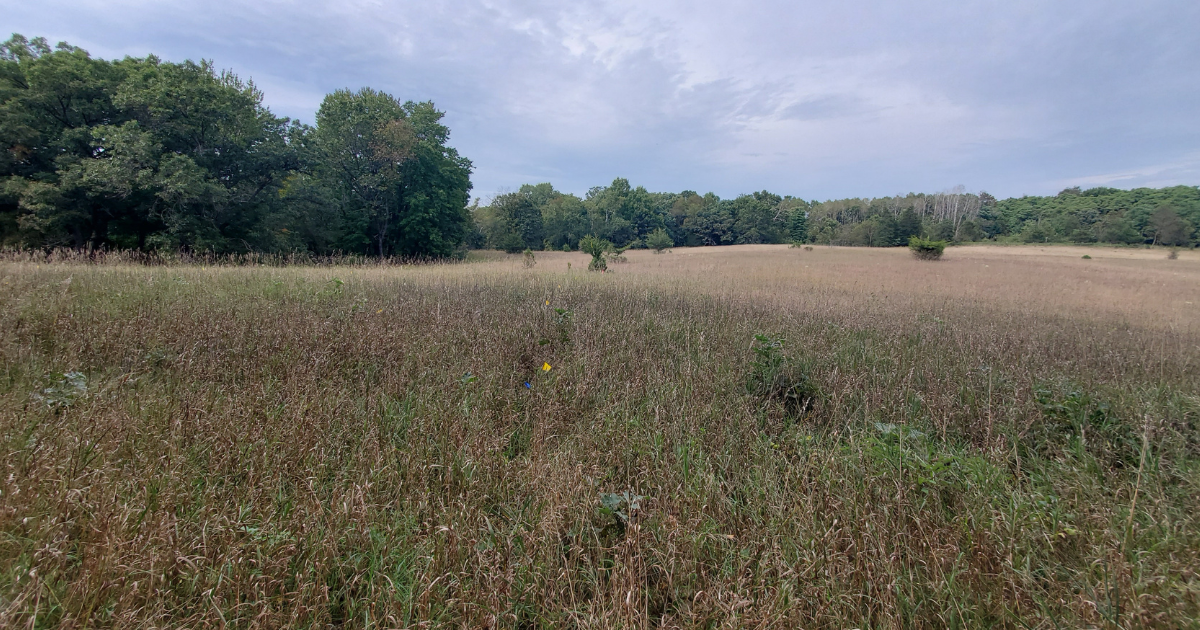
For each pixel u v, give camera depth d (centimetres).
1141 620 162
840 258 3709
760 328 598
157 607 155
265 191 2531
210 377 347
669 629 160
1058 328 721
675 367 423
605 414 317
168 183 1891
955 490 242
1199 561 196
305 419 271
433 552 185
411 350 423
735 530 215
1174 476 268
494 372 374
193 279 800
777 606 165
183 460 227
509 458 276
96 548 166
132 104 2003
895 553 189
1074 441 303
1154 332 731
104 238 2145
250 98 2397
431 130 3847
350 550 188
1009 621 170
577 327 509
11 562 160
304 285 786
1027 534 211
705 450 283
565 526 203
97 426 241
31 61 1953
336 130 3356
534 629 167
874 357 480
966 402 368
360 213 3438
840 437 298
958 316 795
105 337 397
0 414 245
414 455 248
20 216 1850
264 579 166
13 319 434
